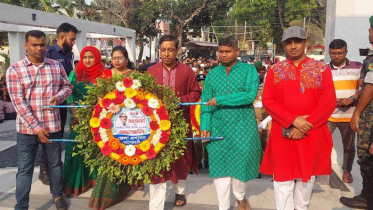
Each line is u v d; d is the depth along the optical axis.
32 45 3.47
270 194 4.21
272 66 3.18
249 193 4.25
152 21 27.02
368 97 3.49
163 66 3.77
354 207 3.81
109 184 3.84
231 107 3.43
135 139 3.30
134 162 3.29
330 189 4.33
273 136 3.15
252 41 46.62
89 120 3.39
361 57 5.27
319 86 3.03
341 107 4.49
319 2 34.03
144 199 4.14
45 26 12.00
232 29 45.81
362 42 5.25
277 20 38.25
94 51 4.21
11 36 13.10
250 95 3.32
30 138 3.56
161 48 3.66
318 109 2.99
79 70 4.20
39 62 3.59
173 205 3.95
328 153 3.11
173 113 3.34
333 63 4.60
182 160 3.72
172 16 27.22
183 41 31.44
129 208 3.89
